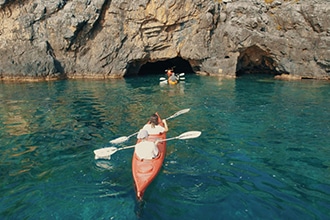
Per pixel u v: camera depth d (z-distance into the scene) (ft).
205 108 38.17
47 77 65.31
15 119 33.86
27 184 19.20
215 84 57.47
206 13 65.46
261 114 34.81
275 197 17.47
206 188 18.52
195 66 75.41
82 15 64.49
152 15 66.03
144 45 70.28
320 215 15.71
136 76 74.38
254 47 64.95
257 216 15.75
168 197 17.57
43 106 40.22
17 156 23.59
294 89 50.11
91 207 16.72
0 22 62.90
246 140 26.53
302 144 25.36
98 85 58.85
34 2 64.13
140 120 33.40
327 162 21.88
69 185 19.04
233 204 16.85
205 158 22.84
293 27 59.62
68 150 24.73
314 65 59.47
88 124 31.89
